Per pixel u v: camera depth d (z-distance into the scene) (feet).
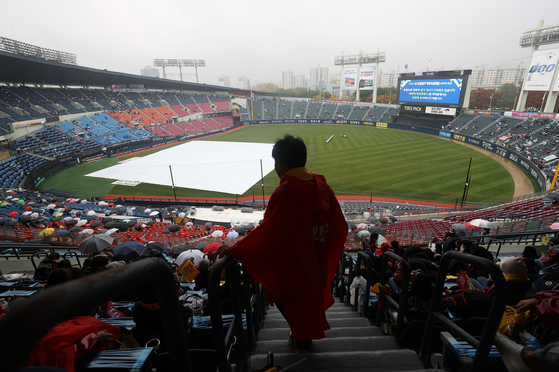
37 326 1.71
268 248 6.43
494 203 88.12
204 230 75.15
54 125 177.47
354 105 288.10
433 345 11.50
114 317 14.17
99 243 34.37
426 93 209.26
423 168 129.80
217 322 6.37
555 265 19.62
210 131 249.96
